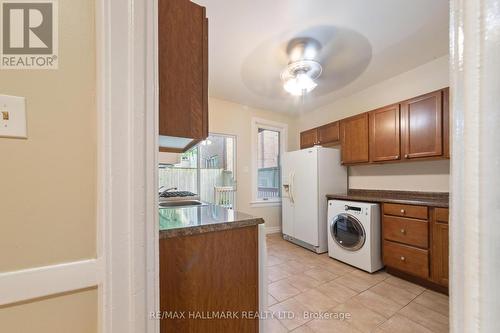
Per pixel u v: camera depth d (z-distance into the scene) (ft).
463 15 0.99
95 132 2.04
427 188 8.53
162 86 3.23
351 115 11.37
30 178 1.83
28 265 1.81
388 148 8.88
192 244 3.41
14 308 1.77
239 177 12.92
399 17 6.00
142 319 2.06
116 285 1.95
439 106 7.41
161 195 8.21
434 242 6.80
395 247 7.73
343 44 7.18
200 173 12.17
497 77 0.87
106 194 1.94
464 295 0.97
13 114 1.80
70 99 1.97
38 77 1.89
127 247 2.00
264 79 9.68
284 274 8.18
